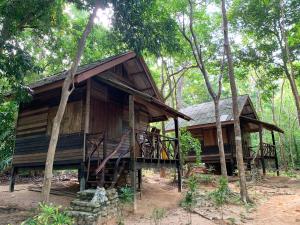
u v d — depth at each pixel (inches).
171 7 550.6
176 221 303.7
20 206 345.7
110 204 305.9
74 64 307.4
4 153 538.0
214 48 673.0
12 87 354.6
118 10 352.8
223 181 419.5
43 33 504.4
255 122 765.3
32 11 369.4
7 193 423.2
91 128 414.0
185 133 636.7
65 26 532.4
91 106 421.4
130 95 379.2
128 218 311.3
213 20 667.4
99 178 375.2
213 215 327.6
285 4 647.8
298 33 646.5
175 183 582.9
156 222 294.7
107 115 453.7
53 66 740.7
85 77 352.2
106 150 398.9
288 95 1402.6
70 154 390.6
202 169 774.5
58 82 364.2
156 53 426.0
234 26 695.1
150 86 550.0
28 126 452.1
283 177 732.7
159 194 450.9
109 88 470.3
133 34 380.8
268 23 676.7
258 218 326.3
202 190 499.5
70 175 669.3
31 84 476.4
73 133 397.1
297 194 488.7
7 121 475.5
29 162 432.1
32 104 458.0
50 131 424.2
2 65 331.3
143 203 378.6
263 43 721.0
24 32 537.3
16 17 355.6
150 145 418.3
